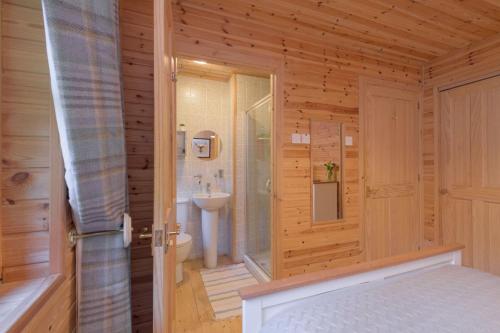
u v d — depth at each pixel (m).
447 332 0.81
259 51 2.22
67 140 0.84
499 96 2.42
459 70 2.71
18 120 0.82
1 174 0.80
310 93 2.46
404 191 2.96
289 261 2.39
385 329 0.83
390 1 1.91
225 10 2.01
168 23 1.21
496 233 2.43
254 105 3.00
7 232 0.81
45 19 0.76
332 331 0.83
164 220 0.95
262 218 2.81
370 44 2.56
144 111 1.72
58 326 0.85
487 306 0.96
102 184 0.94
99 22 0.92
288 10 2.01
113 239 1.06
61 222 0.88
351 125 2.67
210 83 3.41
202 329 1.87
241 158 3.28
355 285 1.19
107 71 0.97
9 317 0.62
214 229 3.05
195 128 3.33
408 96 2.98
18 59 0.82
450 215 2.81
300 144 2.43
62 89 0.80
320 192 2.53
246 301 0.98
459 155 2.73
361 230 2.71
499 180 2.42
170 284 1.24
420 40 2.51
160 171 0.93
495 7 2.00
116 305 1.06
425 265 1.38
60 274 0.87
